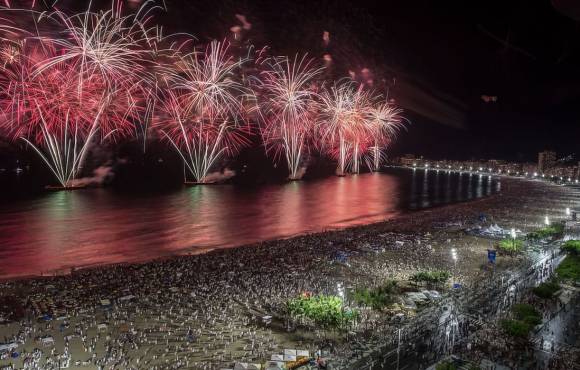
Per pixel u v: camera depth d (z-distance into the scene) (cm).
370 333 5166
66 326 5131
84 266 8494
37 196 17775
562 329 5206
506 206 15738
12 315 5375
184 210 15138
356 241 9712
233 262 7925
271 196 19288
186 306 5828
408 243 9538
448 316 5528
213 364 4472
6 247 9856
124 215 13962
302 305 5606
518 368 4334
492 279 6862
